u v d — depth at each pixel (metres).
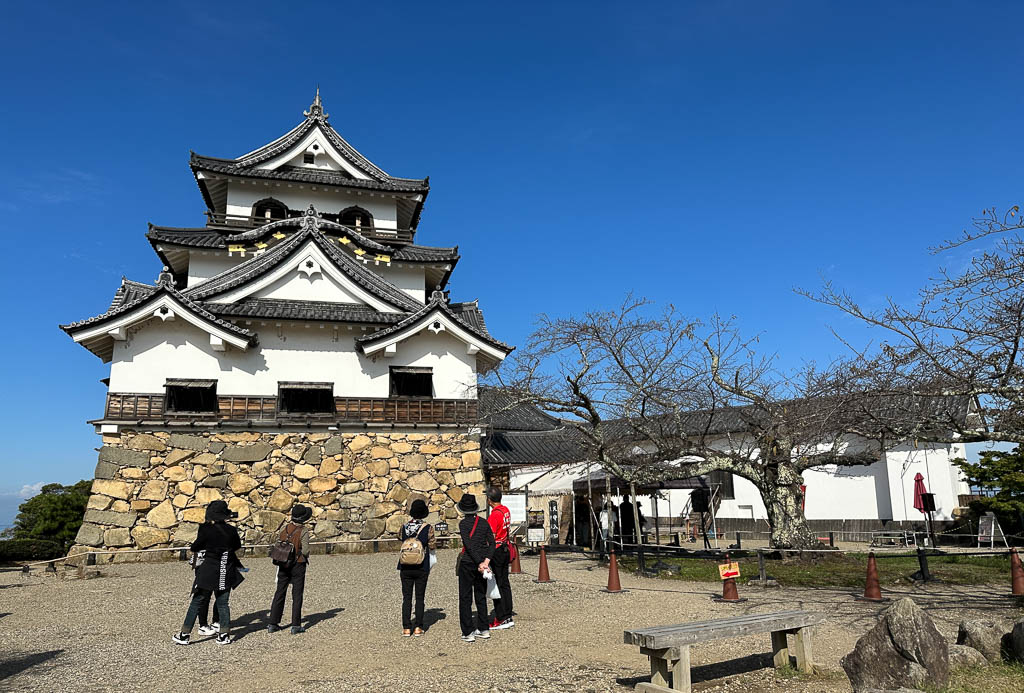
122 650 7.85
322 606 10.62
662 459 16.11
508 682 6.30
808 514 24.94
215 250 23.75
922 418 9.05
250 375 19.53
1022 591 10.26
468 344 20.89
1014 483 19.69
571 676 6.47
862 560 15.29
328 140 27.83
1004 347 7.43
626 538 18.91
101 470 17.45
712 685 6.04
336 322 19.92
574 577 13.81
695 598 10.89
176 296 18.42
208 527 8.38
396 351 20.48
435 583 13.08
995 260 7.13
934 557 16.02
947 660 5.49
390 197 28.06
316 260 21.14
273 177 25.97
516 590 12.12
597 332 14.43
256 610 10.28
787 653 6.51
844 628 8.40
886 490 23.20
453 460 20.20
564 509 23.23
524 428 26.11
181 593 12.09
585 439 17.72
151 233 23.33
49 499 24.64
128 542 17.17
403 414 20.11
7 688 6.37
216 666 7.08
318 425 19.23
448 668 6.85
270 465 18.73
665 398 15.04
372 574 14.38
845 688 5.85
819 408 9.91
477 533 8.27
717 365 15.26
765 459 15.55
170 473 17.94
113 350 19.23
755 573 13.33
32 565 18.05
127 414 17.98
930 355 7.74
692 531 25.02
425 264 25.86
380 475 19.52
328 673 6.73
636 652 7.41
